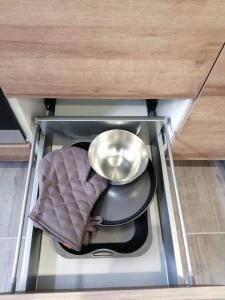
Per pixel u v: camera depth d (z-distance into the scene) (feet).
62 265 2.34
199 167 3.59
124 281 2.31
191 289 1.57
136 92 2.06
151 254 2.43
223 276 2.92
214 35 1.58
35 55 1.68
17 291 1.86
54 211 2.19
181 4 1.39
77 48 1.64
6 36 1.54
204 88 2.01
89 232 2.38
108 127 2.68
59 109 2.62
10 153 2.93
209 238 3.12
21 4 1.36
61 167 2.41
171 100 2.47
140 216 2.53
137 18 1.45
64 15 1.42
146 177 2.60
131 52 1.68
